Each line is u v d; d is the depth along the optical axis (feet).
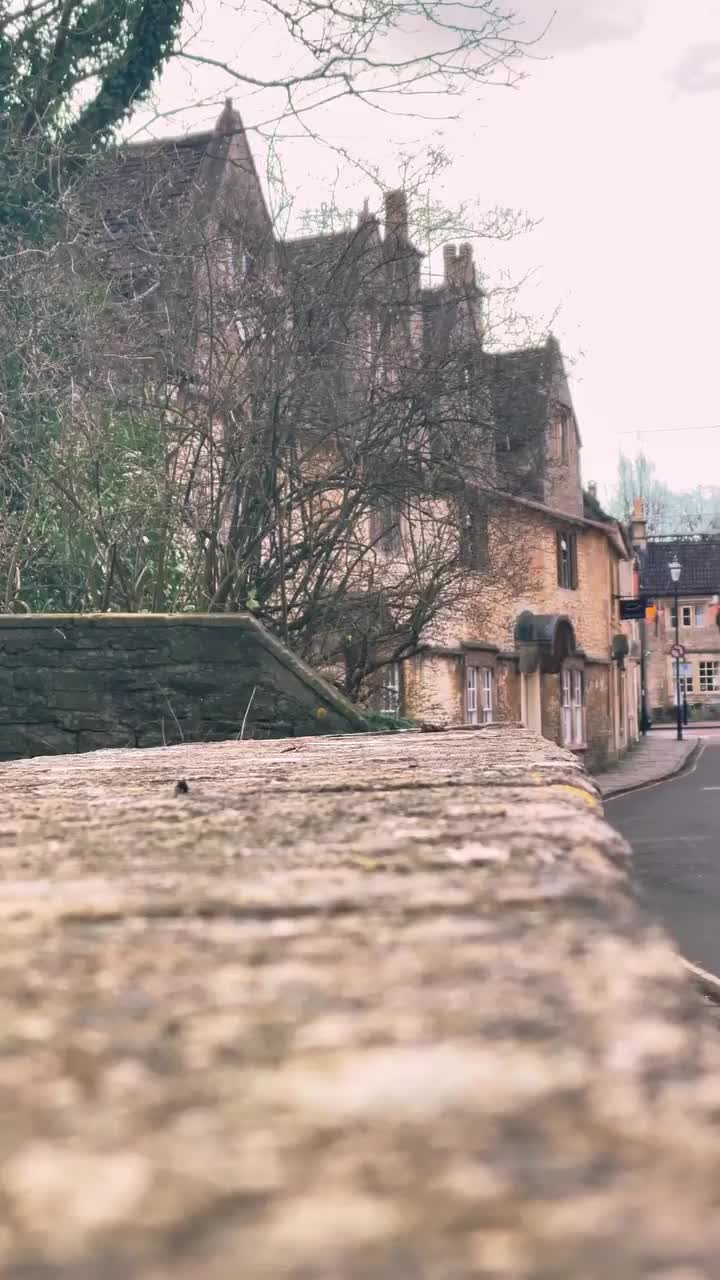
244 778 6.14
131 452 36.55
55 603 37.37
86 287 38.42
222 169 49.83
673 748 174.91
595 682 128.88
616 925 1.61
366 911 1.89
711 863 49.85
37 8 52.60
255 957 1.56
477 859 2.46
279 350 40.88
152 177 45.50
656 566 281.95
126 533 35.53
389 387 43.34
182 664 28.30
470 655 93.04
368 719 37.55
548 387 48.37
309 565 42.04
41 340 37.11
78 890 2.25
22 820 4.03
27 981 1.46
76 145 49.83
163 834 3.37
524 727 14.06
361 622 43.96
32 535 35.88
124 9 53.26
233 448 39.01
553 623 105.40
